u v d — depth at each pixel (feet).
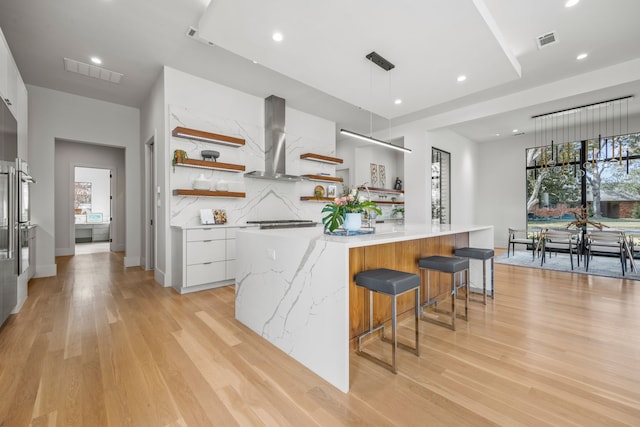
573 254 21.04
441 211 22.08
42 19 9.66
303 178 17.51
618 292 11.78
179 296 11.38
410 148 21.15
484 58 9.85
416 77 11.19
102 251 23.30
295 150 17.99
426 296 9.91
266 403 5.06
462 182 24.38
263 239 7.80
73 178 21.77
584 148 21.61
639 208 19.67
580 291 11.93
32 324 8.48
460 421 4.59
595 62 12.82
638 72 12.50
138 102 16.79
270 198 16.46
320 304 5.98
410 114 19.49
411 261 9.25
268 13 7.70
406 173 21.38
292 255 6.79
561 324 8.46
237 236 8.95
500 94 16.47
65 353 6.79
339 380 5.49
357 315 7.25
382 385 5.59
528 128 21.80
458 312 9.48
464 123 19.24
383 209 25.81
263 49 9.34
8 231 8.28
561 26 10.26
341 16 7.80
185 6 9.13
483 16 7.91
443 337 7.68
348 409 4.91
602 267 16.66
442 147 21.90
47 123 14.90
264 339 7.61
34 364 6.29
